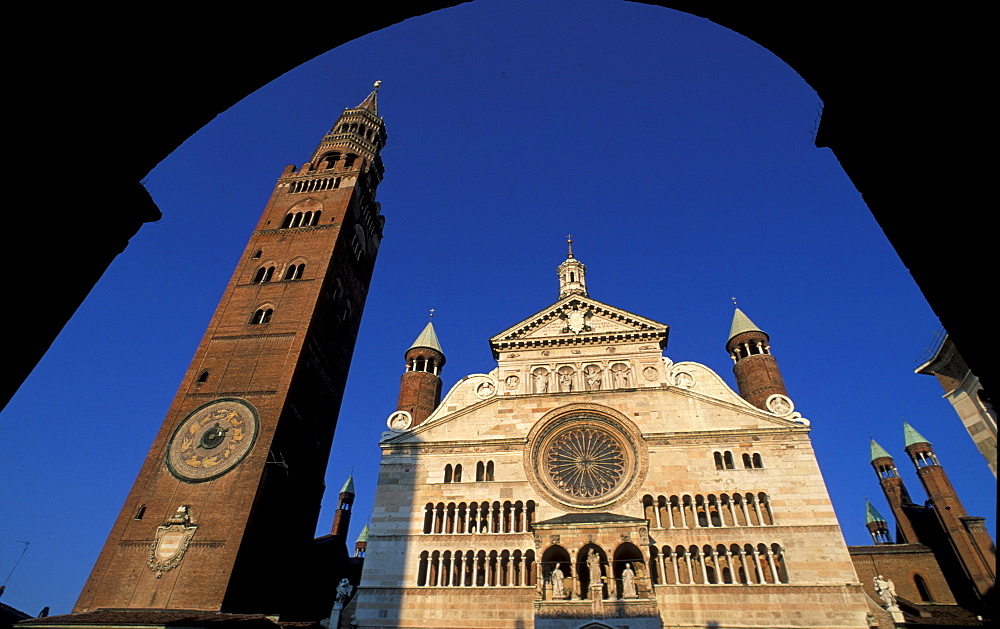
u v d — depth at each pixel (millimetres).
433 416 53438
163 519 48094
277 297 64188
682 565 42312
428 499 48156
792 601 39312
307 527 58781
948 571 81875
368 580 44719
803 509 42719
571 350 55344
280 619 51188
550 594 41031
